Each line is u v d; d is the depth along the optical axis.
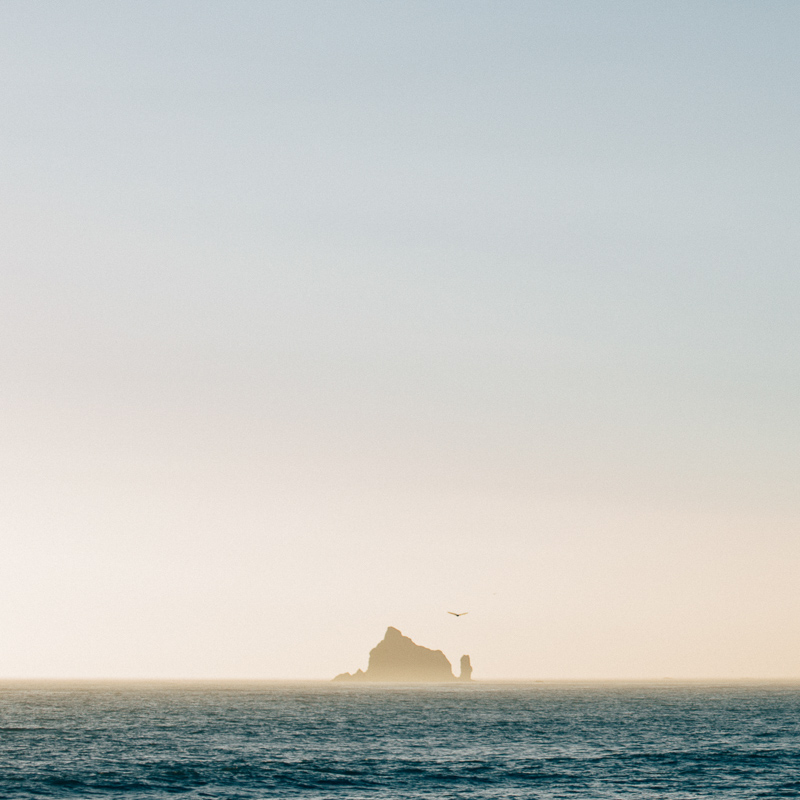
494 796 66.69
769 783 73.50
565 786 71.50
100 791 67.50
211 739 110.31
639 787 71.25
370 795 66.69
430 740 110.44
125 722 142.75
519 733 122.44
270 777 75.06
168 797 65.19
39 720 147.00
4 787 68.50
